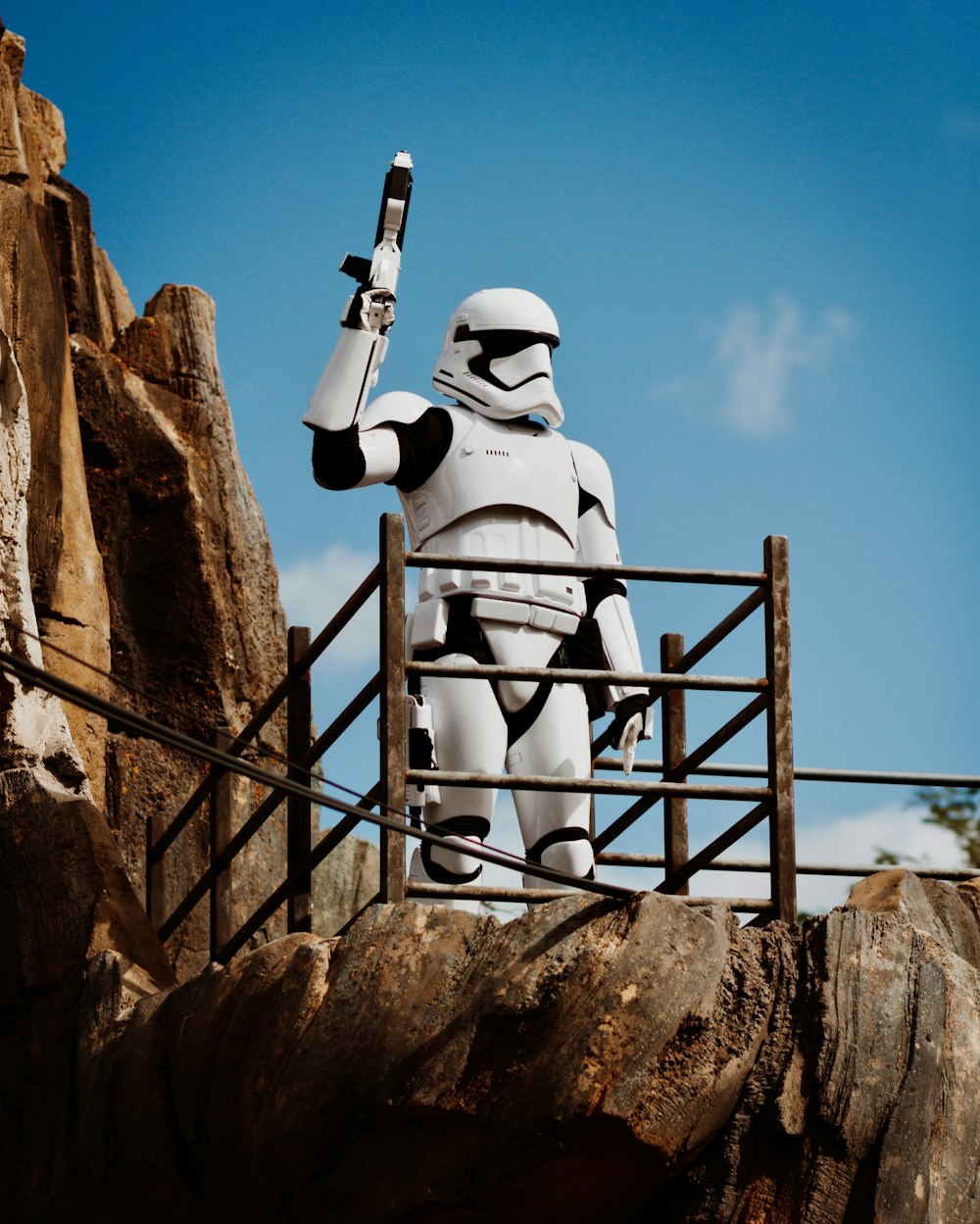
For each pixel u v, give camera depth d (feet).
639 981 26.13
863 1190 26.40
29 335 44.50
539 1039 26.09
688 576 30.12
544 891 28.35
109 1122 30.09
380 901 27.99
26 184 47.85
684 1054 26.37
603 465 34.42
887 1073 26.73
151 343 50.29
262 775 24.50
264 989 27.84
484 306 33.65
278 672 49.34
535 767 32.45
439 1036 26.27
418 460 32.73
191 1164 29.27
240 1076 27.61
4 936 34.45
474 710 31.91
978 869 31.76
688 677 29.60
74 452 45.60
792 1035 26.78
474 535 32.55
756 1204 26.53
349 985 26.86
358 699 30.32
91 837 35.32
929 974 27.40
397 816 28.25
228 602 48.49
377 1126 26.73
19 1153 31.89
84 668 43.88
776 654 29.91
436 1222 27.04
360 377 31.35
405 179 31.32
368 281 31.42
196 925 44.96
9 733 38.04
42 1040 32.63
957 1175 26.78
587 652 33.22
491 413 33.17
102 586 45.37
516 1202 26.86
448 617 32.35
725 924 27.43
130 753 45.55
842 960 27.12
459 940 26.89
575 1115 25.66
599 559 33.91
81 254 50.42
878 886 30.96
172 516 47.70
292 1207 27.81
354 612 30.63
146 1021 30.45
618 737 32.73
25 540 41.04
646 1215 27.25
